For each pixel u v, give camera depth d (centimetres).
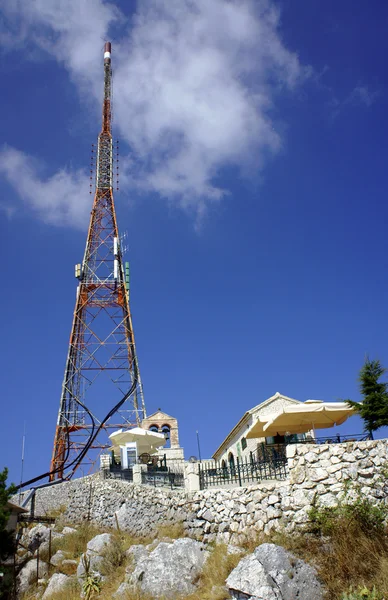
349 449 2545
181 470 4222
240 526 2716
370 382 2994
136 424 7050
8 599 2911
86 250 8425
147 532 3328
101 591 2655
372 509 2325
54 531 3934
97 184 8969
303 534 2402
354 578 2028
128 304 8075
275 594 2020
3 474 2798
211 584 2316
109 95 9750
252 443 4591
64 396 7431
